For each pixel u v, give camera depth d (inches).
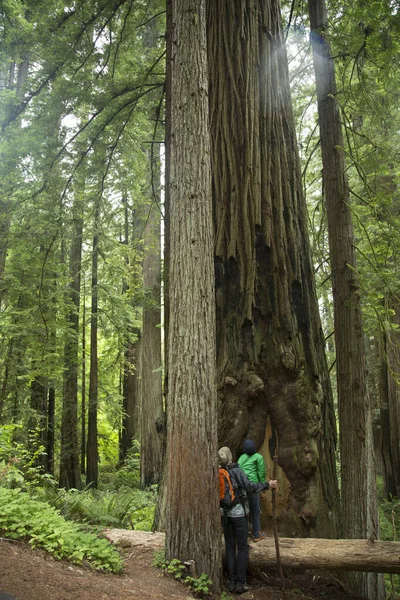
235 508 213.5
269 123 307.0
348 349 311.3
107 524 275.3
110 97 425.7
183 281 216.1
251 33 315.3
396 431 645.3
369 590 252.1
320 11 354.3
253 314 274.7
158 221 695.1
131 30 435.5
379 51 308.7
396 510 544.4
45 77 410.9
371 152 348.5
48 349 556.7
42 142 405.4
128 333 746.8
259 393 261.4
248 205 290.5
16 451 344.8
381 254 366.6
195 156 227.6
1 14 406.0
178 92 236.7
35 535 183.3
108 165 469.1
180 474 200.4
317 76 353.1
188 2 244.2
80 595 150.6
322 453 265.7
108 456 1090.1
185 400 204.8
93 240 688.4
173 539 198.8
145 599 161.9
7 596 136.0
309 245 307.9
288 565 215.3
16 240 468.1
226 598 193.0
